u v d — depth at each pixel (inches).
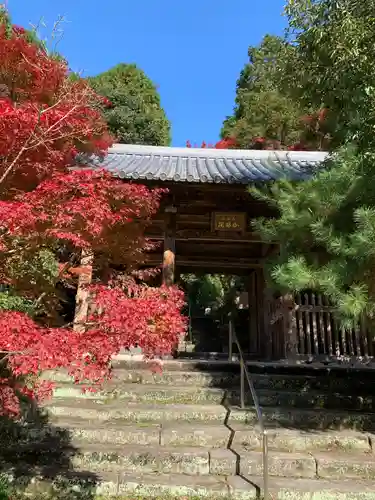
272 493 156.4
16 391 186.7
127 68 1198.3
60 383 243.6
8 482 159.2
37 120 136.3
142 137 961.5
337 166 175.8
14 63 189.8
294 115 782.5
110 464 175.5
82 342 110.4
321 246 199.2
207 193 338.6
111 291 122.4
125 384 253.0
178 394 239.9
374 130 170.6
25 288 153.3
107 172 143.0
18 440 191.6
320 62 202.2
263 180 309.3
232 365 277.7
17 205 113.1
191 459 176.6
